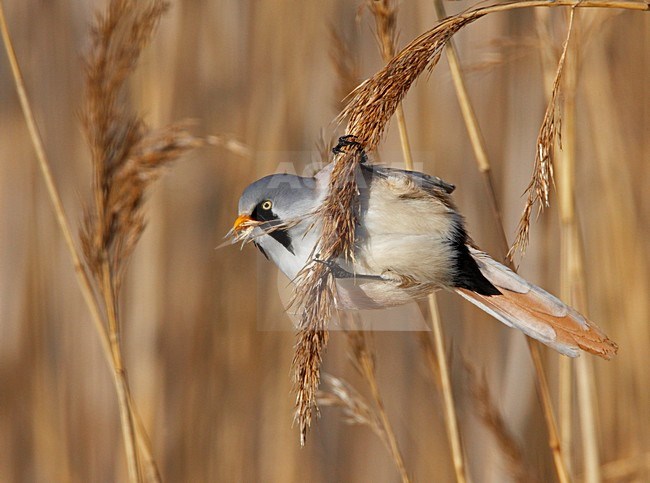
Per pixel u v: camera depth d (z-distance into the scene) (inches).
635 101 355.9
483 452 343.9
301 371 150.6
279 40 358.6
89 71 220.7
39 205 365.1
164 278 341.4
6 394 353.7
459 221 163.3
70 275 361.1
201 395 341.7
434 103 352.2
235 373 343.0
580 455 347.9
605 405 338.0
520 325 156.3
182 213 345.4
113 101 221.0
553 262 347.3
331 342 346.0
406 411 355.9
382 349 355.6
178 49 343.3
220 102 351.9
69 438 351.6
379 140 153.8
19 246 361.7
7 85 371.9
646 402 330.0
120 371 218.8
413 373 356.8
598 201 351.9
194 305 344.2
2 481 348.2
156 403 334.6
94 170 220.1
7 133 369.4
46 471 346.0
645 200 350.3
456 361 351.6
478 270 159.0
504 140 360.5
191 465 335.6
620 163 334.3
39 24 374.3
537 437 335.9
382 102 152.7
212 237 347.9
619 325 339.0
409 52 152.5
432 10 346.6
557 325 153.8
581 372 241.9
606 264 343.6
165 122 332.5
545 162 140.3
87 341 356.2
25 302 359.6
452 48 211.2
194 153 337.1
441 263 156.9
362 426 351.9
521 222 142.3
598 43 325.1
